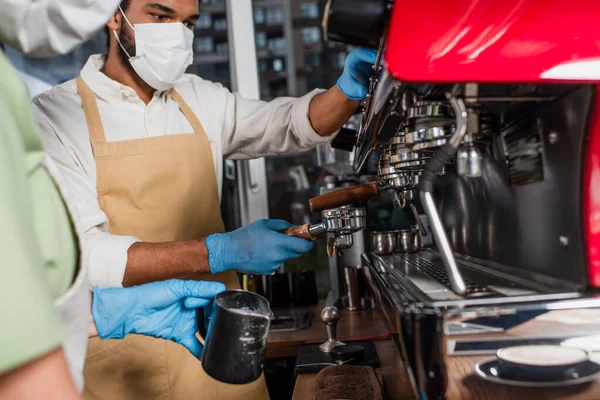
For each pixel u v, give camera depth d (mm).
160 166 1400
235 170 2518
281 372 2023
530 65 611
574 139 669
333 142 1585
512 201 873
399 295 734
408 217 2133
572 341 626
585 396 626
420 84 617
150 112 1466
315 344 1456
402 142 899
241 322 701
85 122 1378
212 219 1509
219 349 713
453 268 709
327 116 1456
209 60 2539
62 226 543
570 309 631
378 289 971
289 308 2188
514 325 630
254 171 2494
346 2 647
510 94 679
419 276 916
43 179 521
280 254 1146
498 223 943
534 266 802
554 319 630
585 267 665
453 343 626
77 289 541
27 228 397
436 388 625
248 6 2473
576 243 680
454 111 717
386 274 990
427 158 891
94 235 1227
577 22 609
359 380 1104
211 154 1510
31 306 363
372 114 820
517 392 628
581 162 659
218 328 715
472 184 1062
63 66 2061
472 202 1079
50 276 505
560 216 716
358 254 2074
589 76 616
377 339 1322
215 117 1596
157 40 1351
